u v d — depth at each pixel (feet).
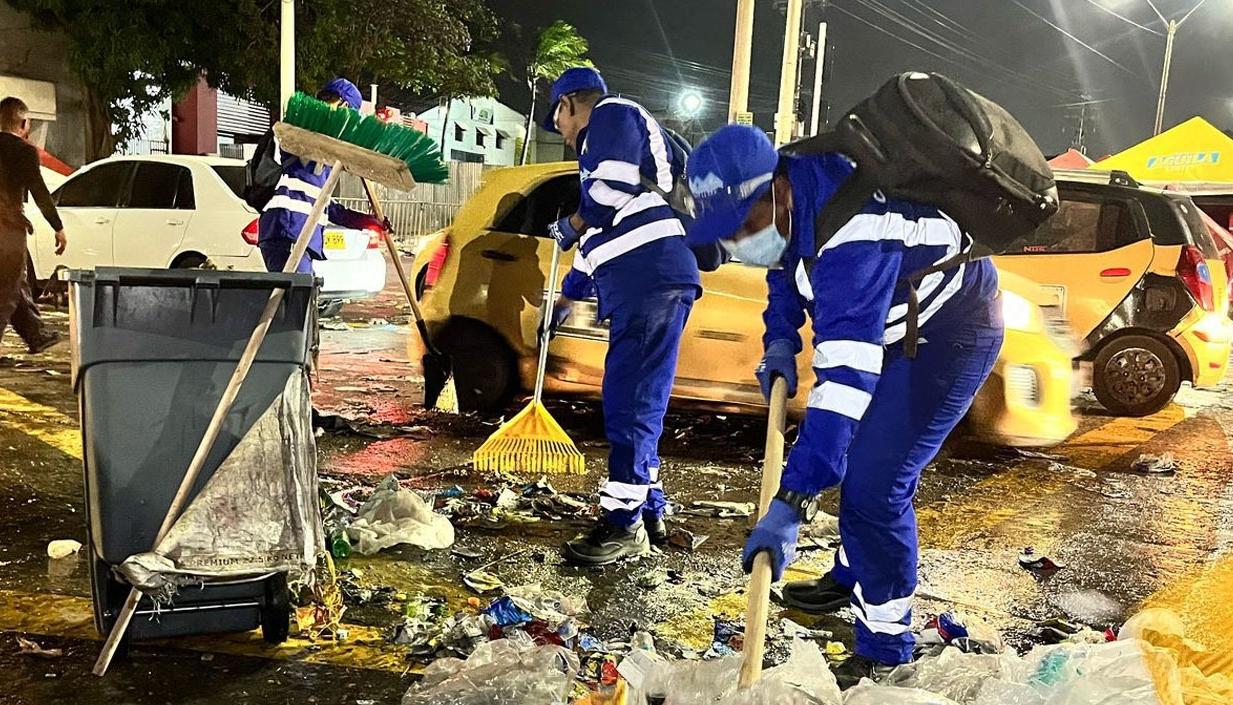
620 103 13.43
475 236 22.36
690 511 16.80
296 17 65.67
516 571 13.56
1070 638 11.81
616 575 13.62
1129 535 16.39
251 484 9.97
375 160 10.82
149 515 9.78
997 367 20.11
